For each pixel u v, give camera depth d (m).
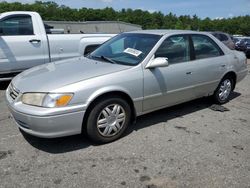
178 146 3.85
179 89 4.62
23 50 6.46
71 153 3.59
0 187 2.91
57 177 3.10
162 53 4.37
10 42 6.27
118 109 3.87
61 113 3.34
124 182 3.05
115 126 3.88
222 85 5.62
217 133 4.33
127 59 4.26
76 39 7.29
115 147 3.77
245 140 4.13
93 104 3.62
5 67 6.29
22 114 3.39
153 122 4.64
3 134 4.05
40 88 3.43
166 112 5.14
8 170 3.20
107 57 4.50
